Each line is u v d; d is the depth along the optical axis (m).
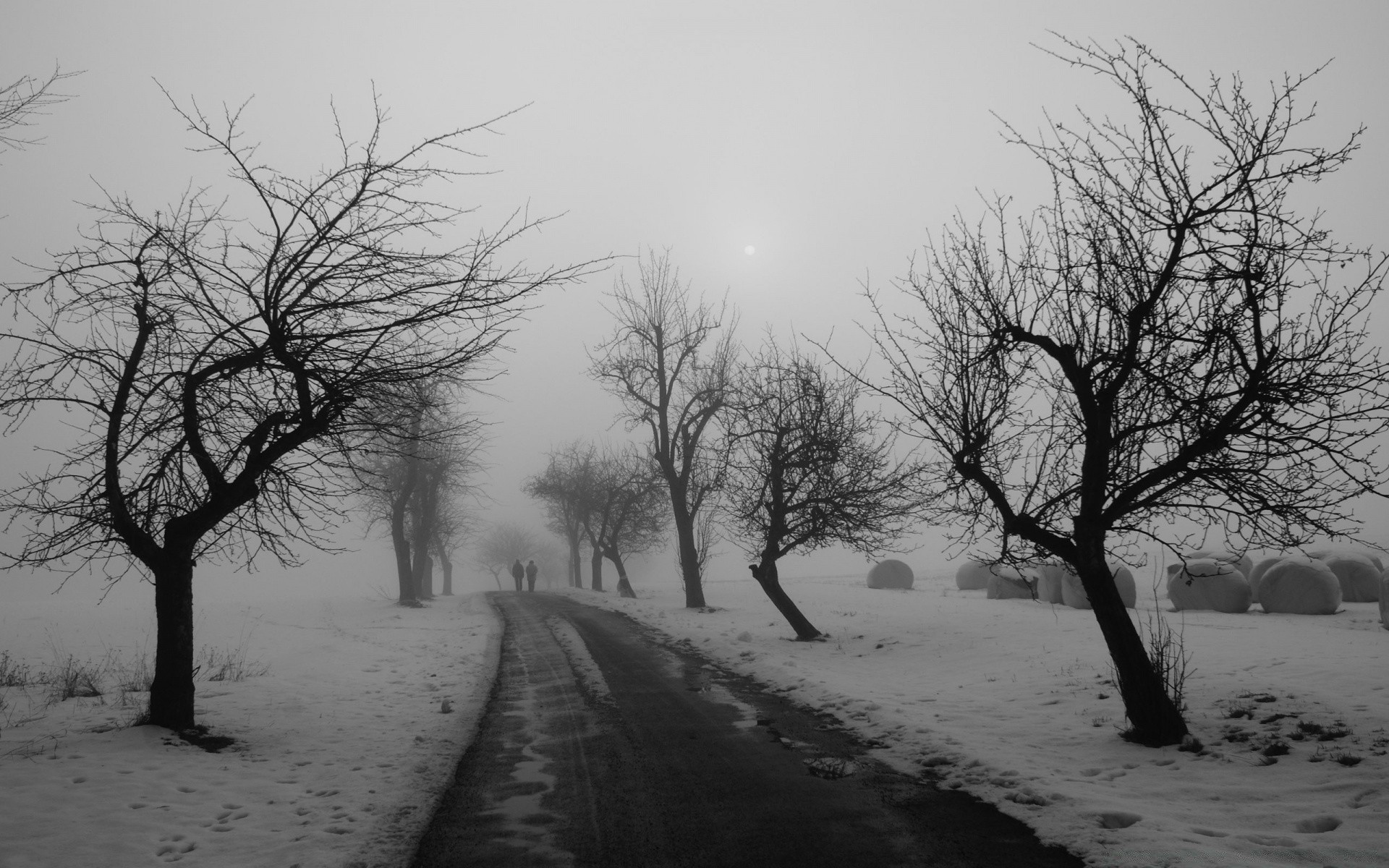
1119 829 5.72
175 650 9.12
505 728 10.06
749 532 20.92
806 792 7.04
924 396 9.55
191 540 9.23
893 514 18.78
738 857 5.57
